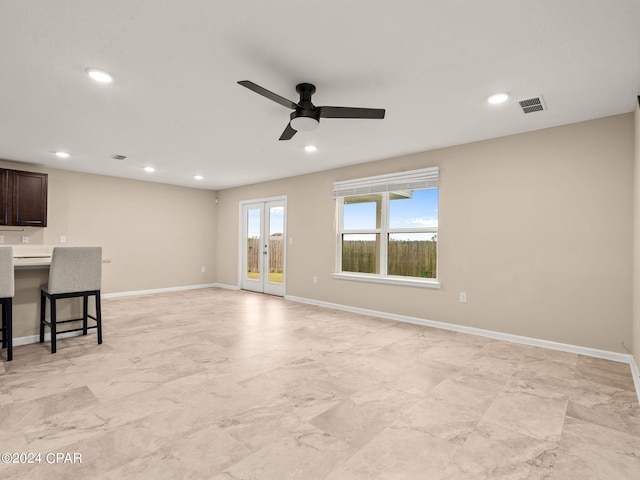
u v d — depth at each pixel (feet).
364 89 8.99
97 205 20.33
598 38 6.70
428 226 15.20
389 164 16.07
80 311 12.44
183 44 7.01
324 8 5.91
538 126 11.62
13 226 17.30
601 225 10.72
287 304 19.11
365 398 7.72
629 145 10.32
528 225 12.06
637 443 6.10
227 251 25.40
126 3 5.77
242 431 6.32
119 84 8.77
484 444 6.02
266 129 12.21
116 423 6.55
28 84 8.75
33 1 5.70
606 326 10.59
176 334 12.78
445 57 7.46
